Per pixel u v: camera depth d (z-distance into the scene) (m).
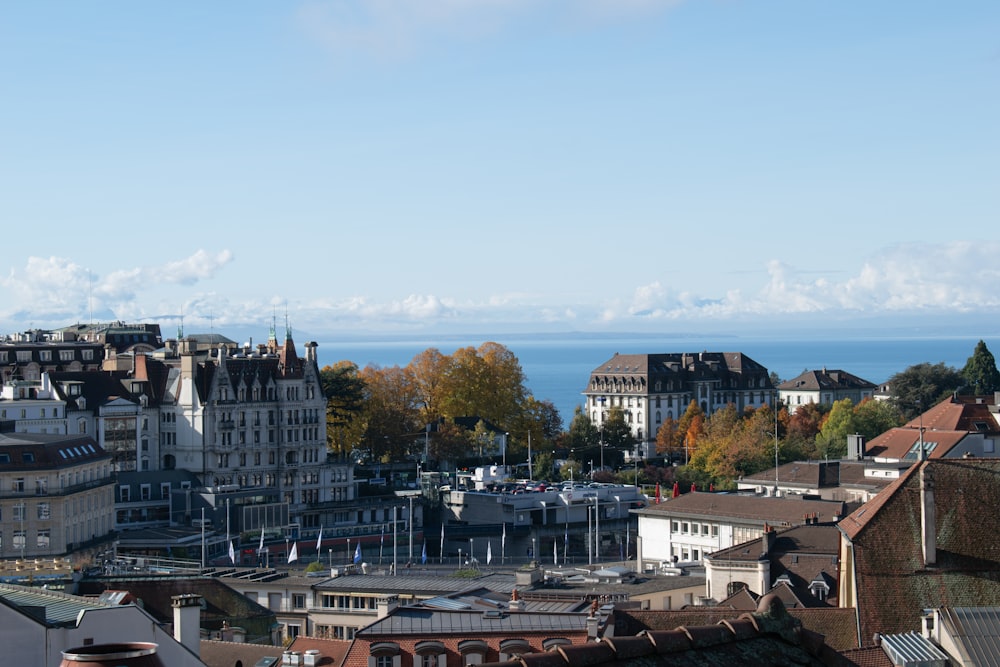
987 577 88.62
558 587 150.12
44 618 64.62
